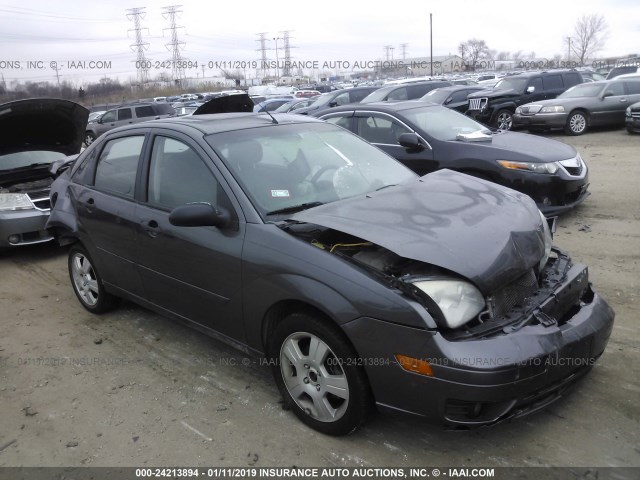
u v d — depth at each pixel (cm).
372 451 292
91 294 492
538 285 304
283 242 303
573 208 725
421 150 699
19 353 430
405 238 277
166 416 333
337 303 274
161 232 370
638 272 503
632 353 365
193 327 381
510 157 648
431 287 263
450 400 253
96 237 441
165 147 388
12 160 715
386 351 263
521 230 302
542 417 309
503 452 285
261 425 319
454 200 330
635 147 1252
